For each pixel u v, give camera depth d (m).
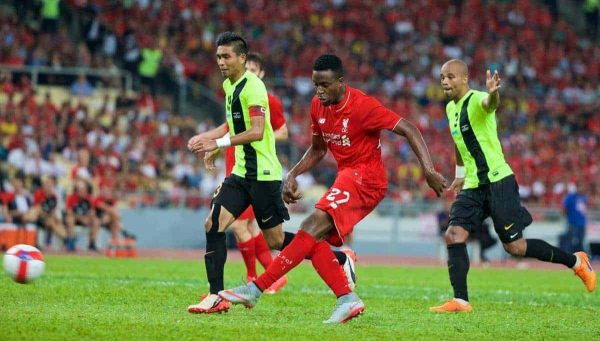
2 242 79.75
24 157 96.19
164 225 96.88
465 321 32.47
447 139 128.62
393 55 142.25
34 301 34.59
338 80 30.97
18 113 101.31
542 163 124.44
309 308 35.69
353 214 31.03
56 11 124.25
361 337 27.09
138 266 63.03
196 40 131.75
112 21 128.00
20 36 119.25
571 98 144.50
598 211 98.81
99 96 115.62
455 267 36.50
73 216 84.19
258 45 136.62
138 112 112.31
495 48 151.12
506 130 132.75
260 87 34.09
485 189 37.25
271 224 35.62
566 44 157.25
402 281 56.59
